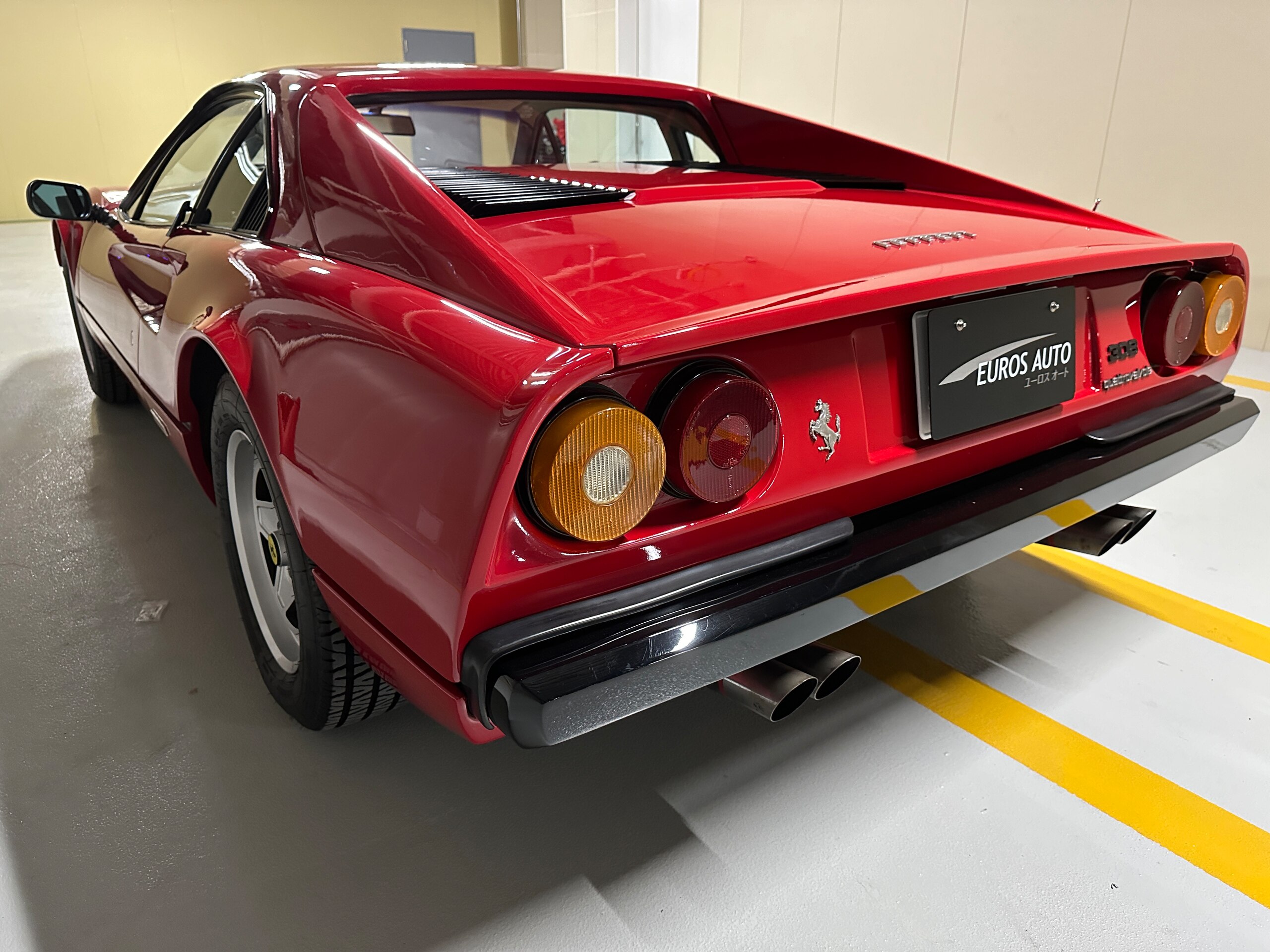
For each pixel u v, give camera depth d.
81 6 9.79
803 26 6.40
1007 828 1.30
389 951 1.10
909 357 1.16
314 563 1.20
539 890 1.19
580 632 0.92
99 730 1.52
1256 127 4.10
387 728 1.53
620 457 0.85
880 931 1.13
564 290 0.99
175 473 2.68
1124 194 4.68
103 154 10.41
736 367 0.97
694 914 1.15
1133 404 1.55
